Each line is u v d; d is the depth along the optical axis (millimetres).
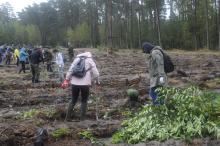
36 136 10352
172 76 23531
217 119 9992
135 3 91750
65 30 129250
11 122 11914
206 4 72438
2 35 113375
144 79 23297
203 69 29891
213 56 48812
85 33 109625
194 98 10398
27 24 135625
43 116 13062
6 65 41125
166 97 10648
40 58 23797
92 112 13594
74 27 124875
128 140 10180
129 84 21266
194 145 9258
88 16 110688
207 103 10391
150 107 10805
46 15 132750
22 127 10875
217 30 78875
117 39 101250
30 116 13047
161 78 11773
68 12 129875
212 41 79375
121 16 99625
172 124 10070
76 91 12555
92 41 105312
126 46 93125
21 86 21969
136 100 14797
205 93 10820
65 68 35250
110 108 14320
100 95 17297
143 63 38500
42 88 21125
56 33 130750
